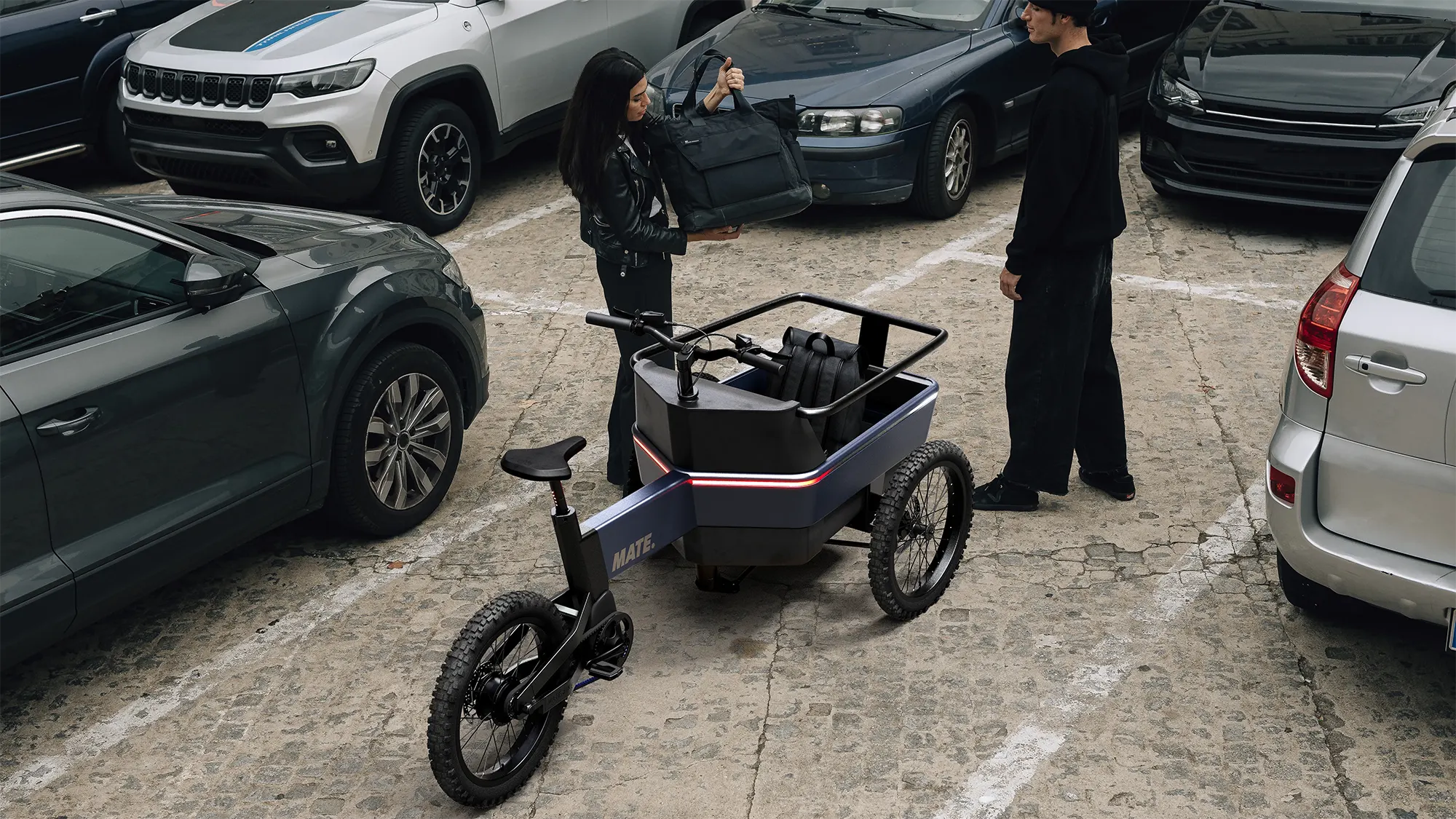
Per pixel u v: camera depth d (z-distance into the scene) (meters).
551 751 3.89
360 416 4.88
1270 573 4.59
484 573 4.89
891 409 4.70
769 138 4.77
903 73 8.02
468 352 5.43
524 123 9.14
